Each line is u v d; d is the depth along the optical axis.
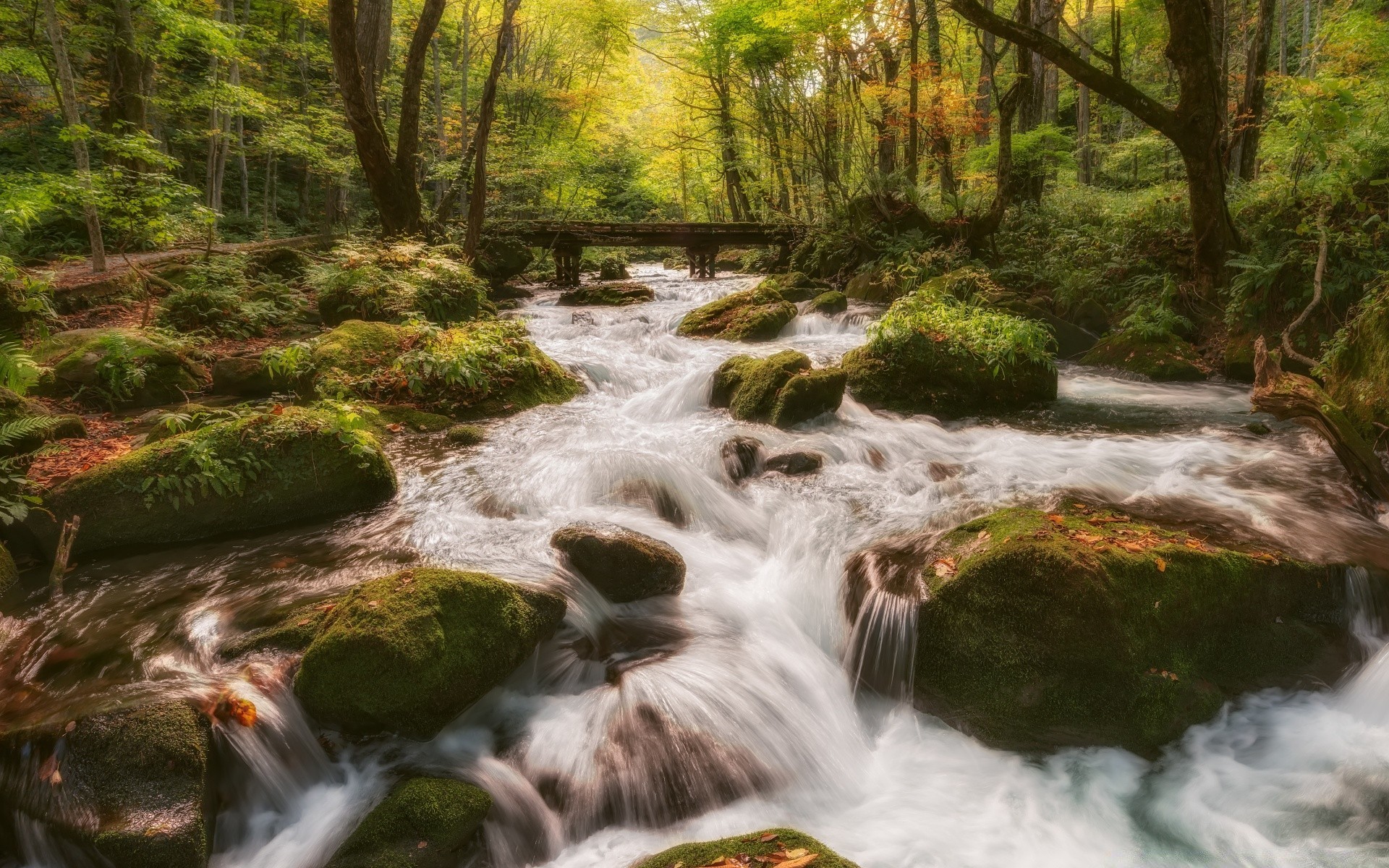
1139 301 11.00
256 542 5.06
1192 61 9.62
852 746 3.94
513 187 27.59
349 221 22.95
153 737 3.02
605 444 6.87
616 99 33.97
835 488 6.08
